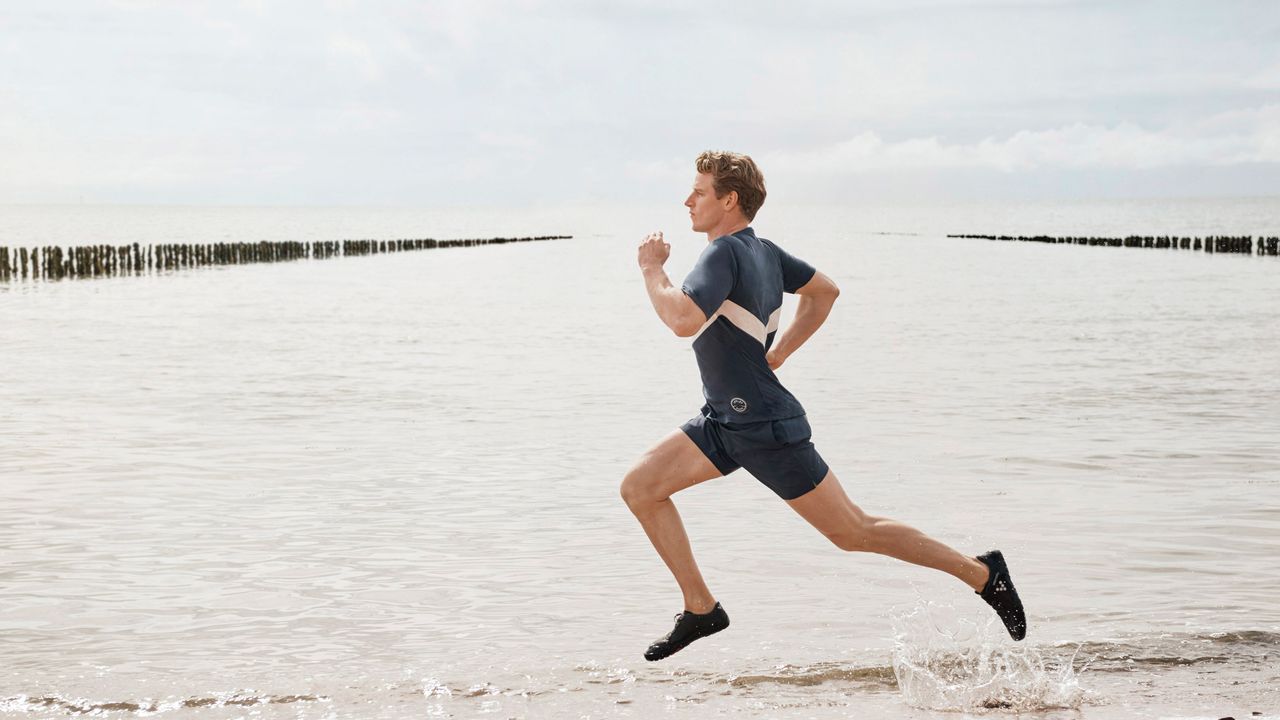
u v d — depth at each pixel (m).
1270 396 11.95
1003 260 53.56
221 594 5.10
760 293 3.78
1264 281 35.75
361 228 160.38
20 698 3.75
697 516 6.62
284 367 14.88
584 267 49.03
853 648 4.31
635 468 3.93
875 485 7.48
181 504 6.96
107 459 8.45
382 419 10.57
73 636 4.49
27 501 7.01
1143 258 54.72
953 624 4.61
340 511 6.80
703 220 3.92
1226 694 3.73
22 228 150.50
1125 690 3.79
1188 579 5.26
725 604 4.94
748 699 3.73
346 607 4.91
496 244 85.81
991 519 6.48
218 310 25.58
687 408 11.36
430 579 5.36
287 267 49.03
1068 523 6.38
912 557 3.96
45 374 13.91
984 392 12.41
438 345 18.00
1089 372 14.24
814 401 11.74
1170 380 13.38
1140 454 8.59
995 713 3.60
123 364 15.07
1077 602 4.90
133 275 42.66
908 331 20.30
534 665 4.14
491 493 7.34
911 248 71.00
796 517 6.59
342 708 3.66
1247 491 7.23
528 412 11.04
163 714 3.62
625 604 4.96
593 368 14.89
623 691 3.82
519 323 22.33
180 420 10.42
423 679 3.95
